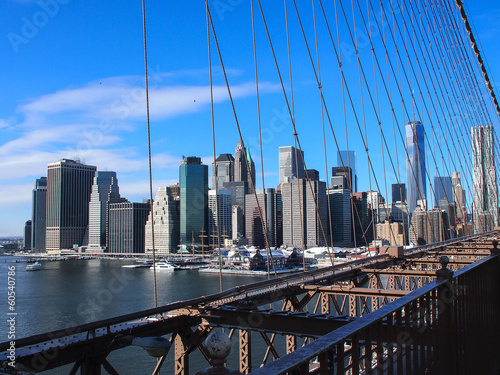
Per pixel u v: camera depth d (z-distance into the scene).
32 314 51.09
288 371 1.92
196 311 8.19
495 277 6.49
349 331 2.48
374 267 16.34
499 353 6.37
